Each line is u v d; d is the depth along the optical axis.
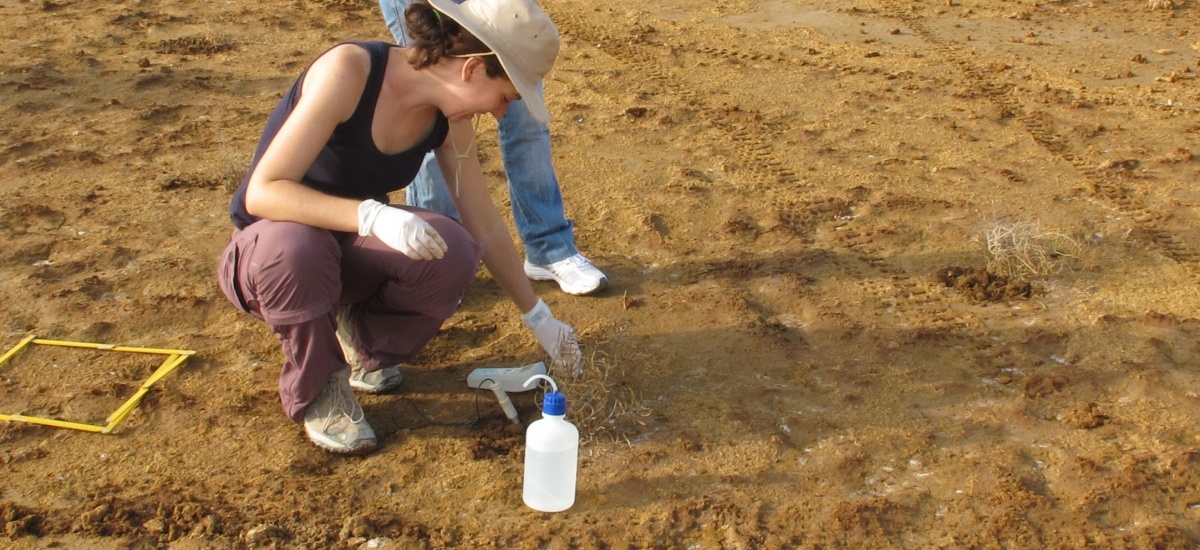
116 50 6.75
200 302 4.02
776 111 5.94
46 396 3.51
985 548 2.87
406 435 3.30
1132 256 4.38
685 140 5.59
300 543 2.87
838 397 3.50
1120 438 3.31
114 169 5.20
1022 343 3.79
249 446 3.25
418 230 2.78
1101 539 2.88
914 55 6.85
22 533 2.89
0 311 4.00
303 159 2.85
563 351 3.40
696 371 3.65
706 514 2.98
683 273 4.32
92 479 3.11
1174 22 7.47
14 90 6.03
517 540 2.88
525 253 4.44
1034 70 6.56
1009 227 4.42
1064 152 5.40
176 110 5.89
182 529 2.92
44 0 7.64
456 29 2.78
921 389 3.54
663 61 6.76
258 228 2.95
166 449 3.25
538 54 2.78
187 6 7.64
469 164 3.25
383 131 2.94
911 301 4.09
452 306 3.16
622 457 3.20
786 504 3.03
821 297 4.11
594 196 4.98
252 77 6.39
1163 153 5.36
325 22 7.42
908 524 2.96
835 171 5.20
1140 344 3.77
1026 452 3.25
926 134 5.63
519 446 3.25
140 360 3.71
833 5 7.90
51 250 4.44
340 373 3.15
